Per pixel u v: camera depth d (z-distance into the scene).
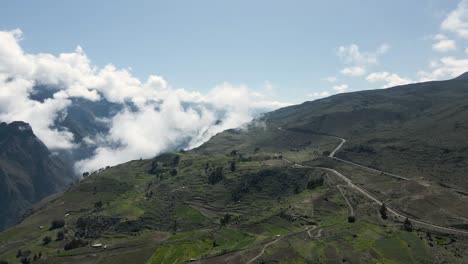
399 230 186.38
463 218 196.88
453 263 150.62
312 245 178.75
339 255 164.12
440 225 194.88
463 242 173.25
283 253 174.62
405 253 161.25
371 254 162.62
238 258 178.88
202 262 185.88
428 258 155.62
